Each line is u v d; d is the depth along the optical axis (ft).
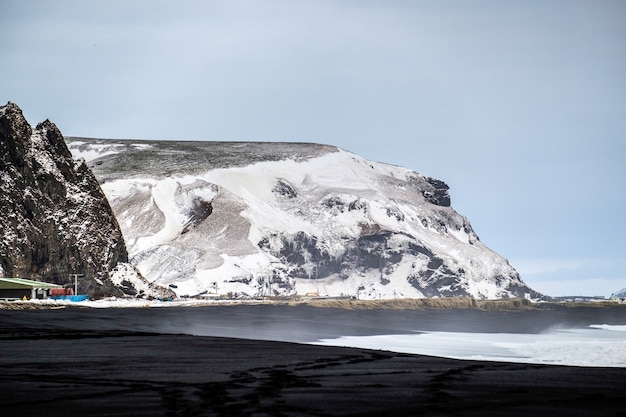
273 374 86.74
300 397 68.85
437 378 83.10
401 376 85.10
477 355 227.40
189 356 108.37
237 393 71.26
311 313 520.01
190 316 364.99
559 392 72.38
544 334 428.56
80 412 60.80
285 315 450.71
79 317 288.10
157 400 67.00
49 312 330.54
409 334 350.23
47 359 102.78
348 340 273.54
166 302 576.61
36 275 573.74
